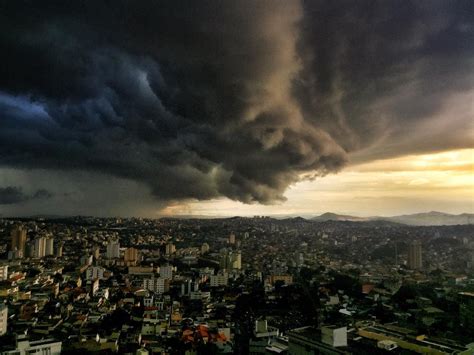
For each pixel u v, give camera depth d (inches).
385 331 3235.7
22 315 6776.6
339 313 6195.9
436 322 4904.0
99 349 5004.9
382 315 5669.3
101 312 7229.3
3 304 6294.3
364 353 2353.6
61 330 5846.5
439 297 6884.8
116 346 5142.7
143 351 4822.8
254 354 4763.8
